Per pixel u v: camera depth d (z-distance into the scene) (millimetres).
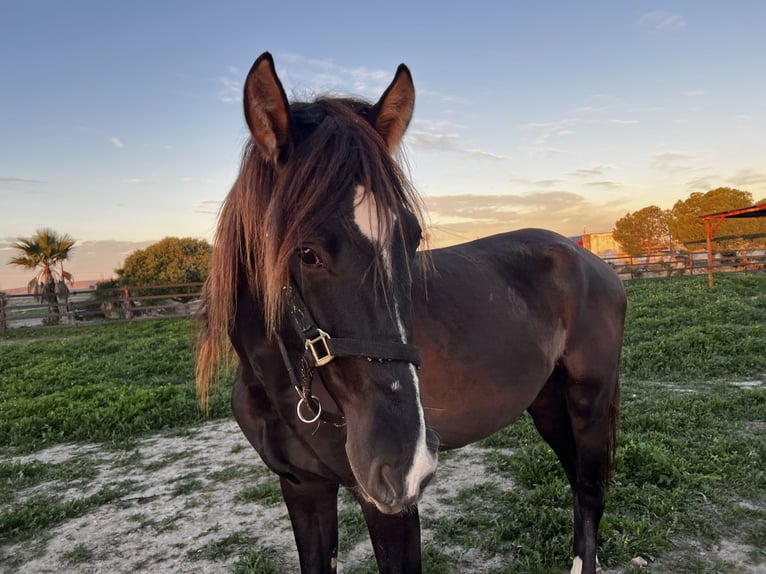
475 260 2340
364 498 1571
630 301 12664
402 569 1704
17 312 22672
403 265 1328
